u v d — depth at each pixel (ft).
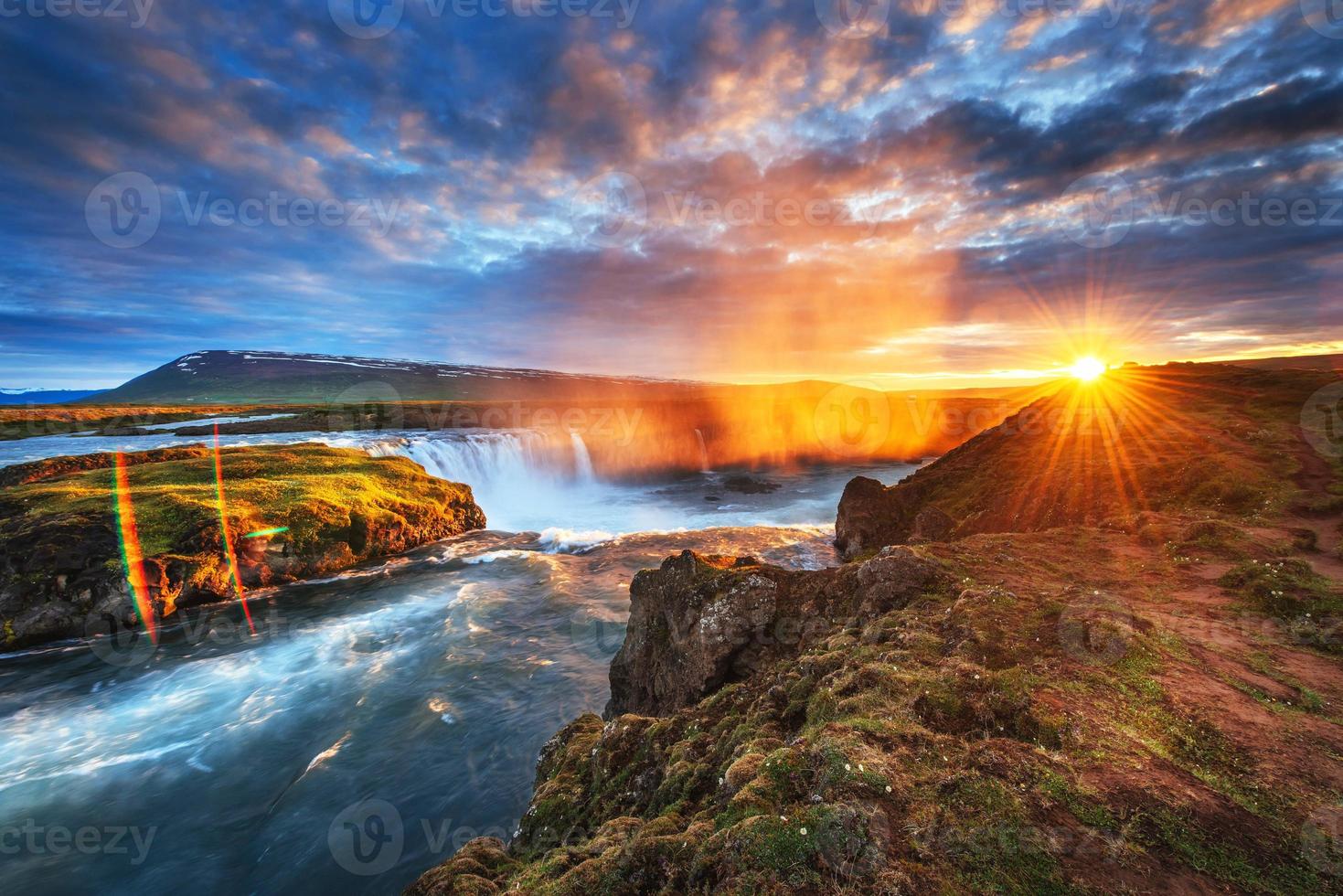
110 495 96.94
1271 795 15.85
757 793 16.47
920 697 20.30
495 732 54.54
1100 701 20.57
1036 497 74.13
